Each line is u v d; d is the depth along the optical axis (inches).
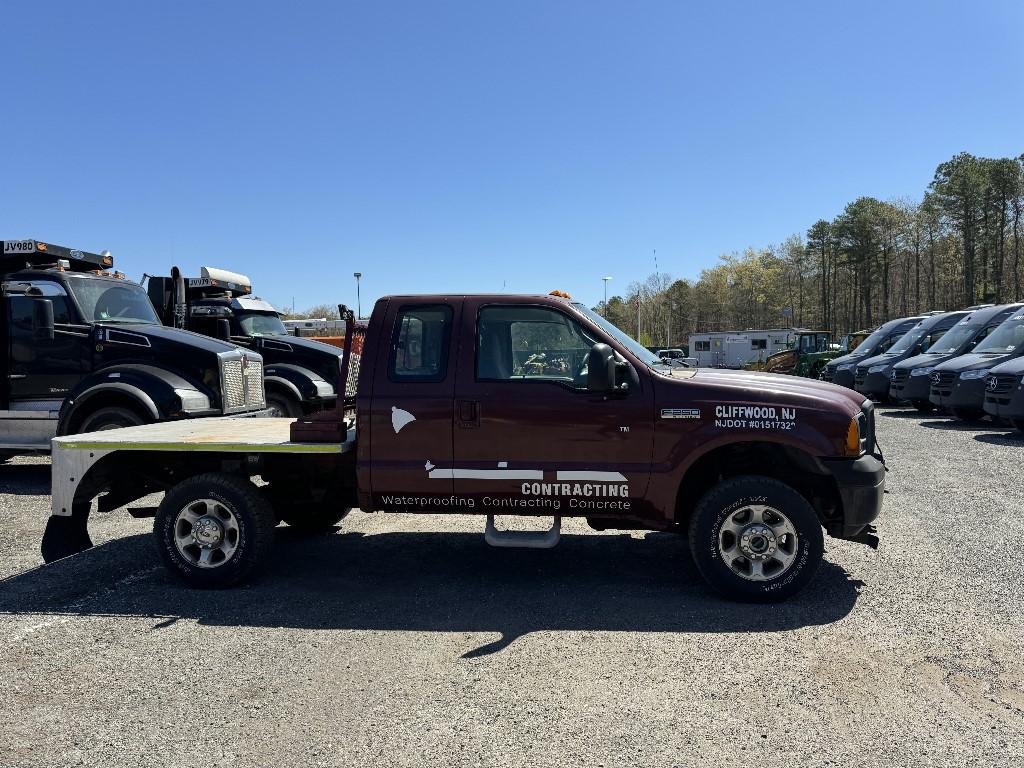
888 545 237.6
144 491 234.1
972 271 2455.7
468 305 200.1
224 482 203.6
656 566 222.7
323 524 269.3
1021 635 164.7
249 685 145.1
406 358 199.3
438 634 170.6
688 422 186.9
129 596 199.6
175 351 357.7
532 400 191.8
